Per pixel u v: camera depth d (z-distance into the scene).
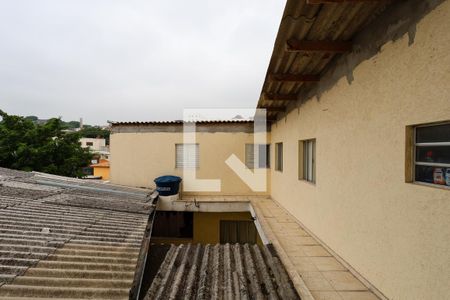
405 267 2.65
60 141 13.54
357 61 3.49
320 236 4.88
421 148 2.59
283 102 6.92
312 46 3.60
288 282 3.27
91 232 4.00
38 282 2.59
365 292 3.25
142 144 10.14
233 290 3.04
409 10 2.54
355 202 3.62
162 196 8.60
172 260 3.83
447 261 2.16
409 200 2.59
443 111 2.16
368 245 3.31
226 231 9.59
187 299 2.85
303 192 5.86
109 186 8.41
